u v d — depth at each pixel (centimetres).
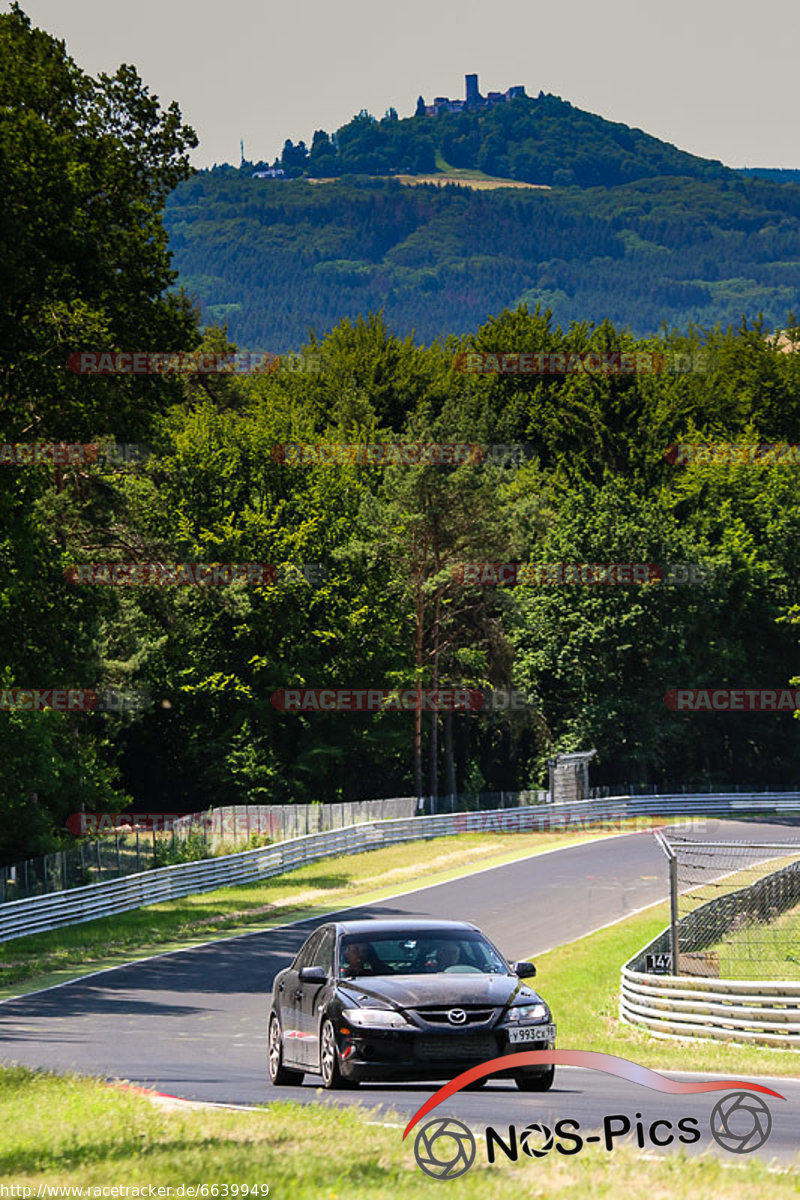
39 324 11481
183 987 9700
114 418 11750
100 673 18488
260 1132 3462
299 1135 3397
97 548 15888
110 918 13625
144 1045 6981
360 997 4362
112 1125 3644
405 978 4475
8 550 12925
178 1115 3900
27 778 15538
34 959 11025
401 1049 4225
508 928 12800
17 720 14775
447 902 14438
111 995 9306
